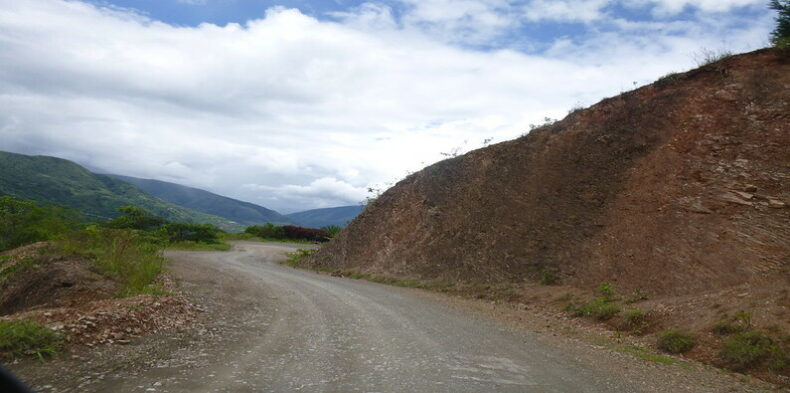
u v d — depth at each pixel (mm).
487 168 23359
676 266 12516
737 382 6809
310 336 8484
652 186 15680
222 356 6695
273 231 53938
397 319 10797
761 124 14758
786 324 7898
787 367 7016
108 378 5336
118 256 14336
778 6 17922
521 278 16328
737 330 8328
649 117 18438
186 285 14812
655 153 16797
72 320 7145
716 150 15039
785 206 12062
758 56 17188
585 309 12062
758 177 13305
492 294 15727
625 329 10438
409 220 25109
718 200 13492
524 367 6871
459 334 9305
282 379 5734
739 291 9906
